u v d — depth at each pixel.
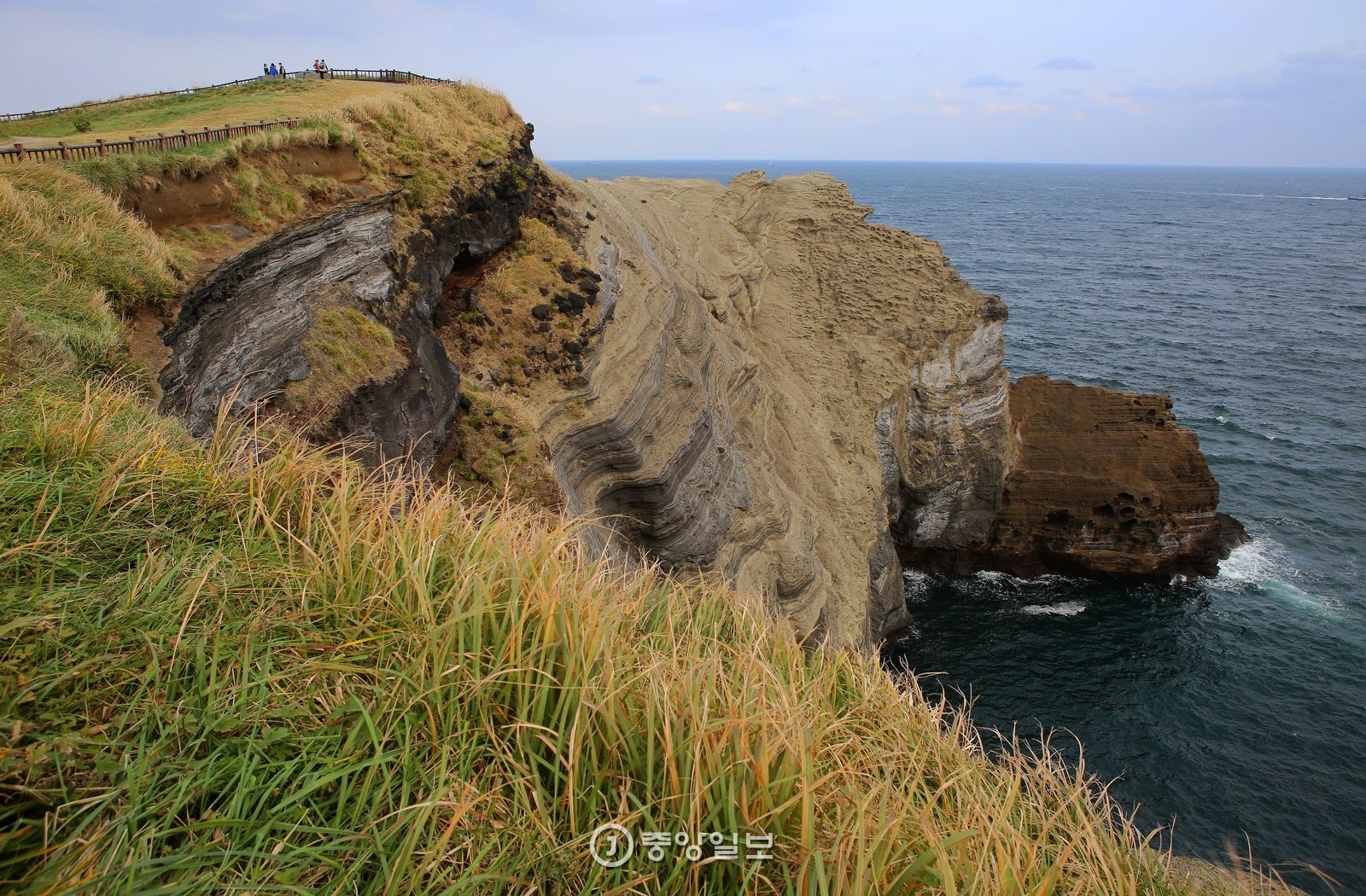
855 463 31.17
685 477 20.80
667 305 24.44
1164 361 65.88
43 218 10.58
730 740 4.64
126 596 4.46
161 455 5.93
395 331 15.85
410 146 19.70
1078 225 191.88
